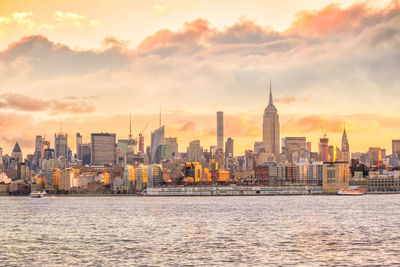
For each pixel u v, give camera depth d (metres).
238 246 185.75
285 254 167.38
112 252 173.50
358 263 151.88
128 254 168.88
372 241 198.50
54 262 156.00
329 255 165.50
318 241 198.88
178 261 156.25
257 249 178.38
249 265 149.75
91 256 165.62
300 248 180.38
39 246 189.38
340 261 155.00
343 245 187.50
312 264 150.75
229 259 159.00
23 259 161.12
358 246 185.00
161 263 153.50
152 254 168.75
